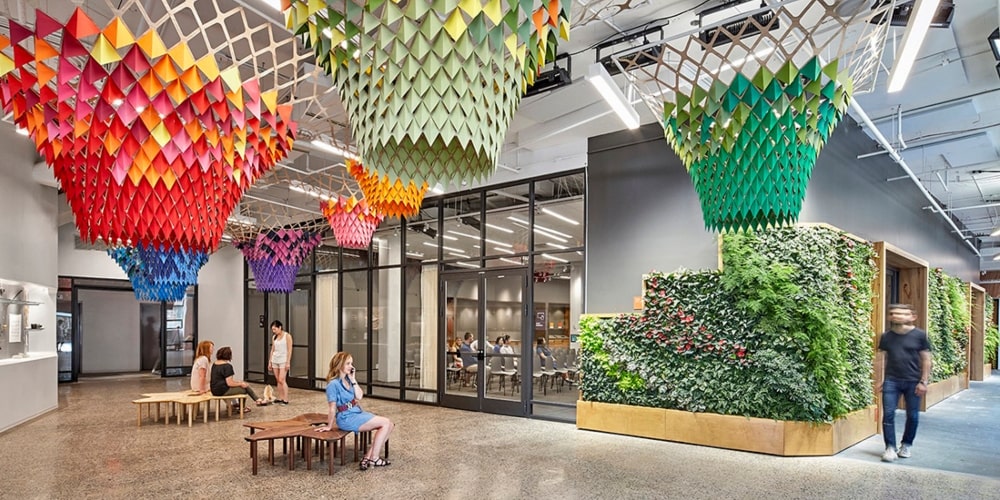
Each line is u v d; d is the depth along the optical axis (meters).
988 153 11.01
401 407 10.58
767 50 6.10
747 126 3.53
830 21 5.50
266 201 10.97
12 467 6.12
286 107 3.22
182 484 5.49
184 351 16.39
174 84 2.41
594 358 8.16
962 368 13.50
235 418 9.18
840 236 7.21
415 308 11.43
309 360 13.60
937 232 14.32
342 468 6.05
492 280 10.12
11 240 8.59
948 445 7.09
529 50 2.04
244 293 15.67
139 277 8.70
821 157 7.72
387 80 1.83
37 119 2.68
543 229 9.59
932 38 6.43
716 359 7.11
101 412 9.78
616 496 5.11
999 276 23.08
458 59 1.81
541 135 8.79
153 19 5.61
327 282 13.42
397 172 2.26
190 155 2.48
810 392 6.48
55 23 2.41
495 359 9.88
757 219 3.65
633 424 7.70
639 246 8.29
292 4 2.06
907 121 9.34
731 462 6.29
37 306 9.59
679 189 7.95
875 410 7.68
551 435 7.79
